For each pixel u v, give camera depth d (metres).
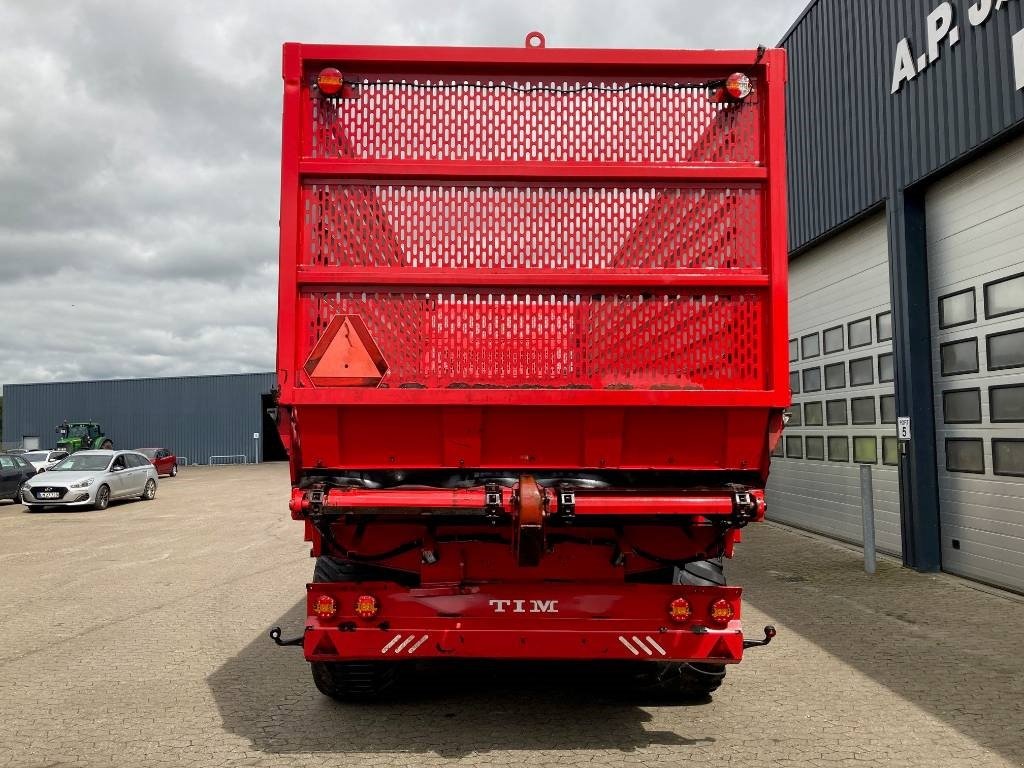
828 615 6.77
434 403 3.67
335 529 4.01
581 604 3.76
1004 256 7.54
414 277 3.71
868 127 9.69
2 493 20.52
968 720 4.27
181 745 3.95
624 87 3.79
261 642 6.15
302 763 3.70
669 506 3.51
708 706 4.53
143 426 52.84
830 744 3.92
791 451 13.06
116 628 6.65
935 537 8.72
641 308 3.78
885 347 9.80
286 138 3.69
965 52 7.74
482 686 4.96
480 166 3.74
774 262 3.75
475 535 4.00
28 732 4.16
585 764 3.66
